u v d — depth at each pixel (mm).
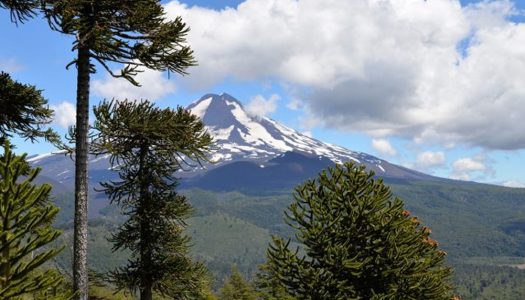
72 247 12641
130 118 15828
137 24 12266
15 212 4863
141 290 19859
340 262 11438
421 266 11719
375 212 12047
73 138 13945
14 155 4996
